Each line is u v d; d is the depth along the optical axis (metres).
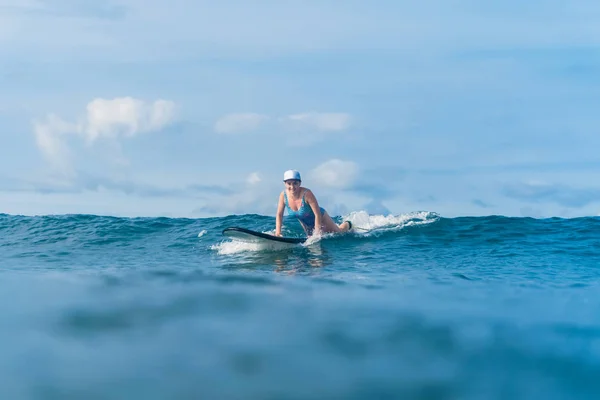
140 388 2.58
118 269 7.49
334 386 2.65
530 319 4.14
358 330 3.72
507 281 6.36
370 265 7.77
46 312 4.20
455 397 2.53
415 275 6.83
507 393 2.59
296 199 10.08
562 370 2.90
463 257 8.53
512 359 3.09
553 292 5.56
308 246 9.63
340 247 9.52
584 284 6.16
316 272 7.08
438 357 3.11
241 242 10.06
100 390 2.55
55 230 12.47
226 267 7.64
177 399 2.45
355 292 5.38
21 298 4.82
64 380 2.67
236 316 4.11
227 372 2.82
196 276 6.48
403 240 10.15
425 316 4.20
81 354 3.09
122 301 4.67
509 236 10.50
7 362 2.94
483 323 3.98
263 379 2.72
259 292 5.27
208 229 12.29
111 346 3.26
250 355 3.11
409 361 3.03
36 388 2.57
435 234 10.71
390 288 5.70
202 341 3.39
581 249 9.20
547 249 9.24
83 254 9.66
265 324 3.86
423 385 2.67
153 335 3.53
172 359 3.01
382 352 3.20
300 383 2.67
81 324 3.80
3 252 10.03
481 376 2.81
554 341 3.48
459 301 4.93
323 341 3.43
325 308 4.47
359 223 11.87
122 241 11.20
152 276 6.49
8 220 13.71
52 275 6.73
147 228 12.58
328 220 10.52
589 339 3.52
